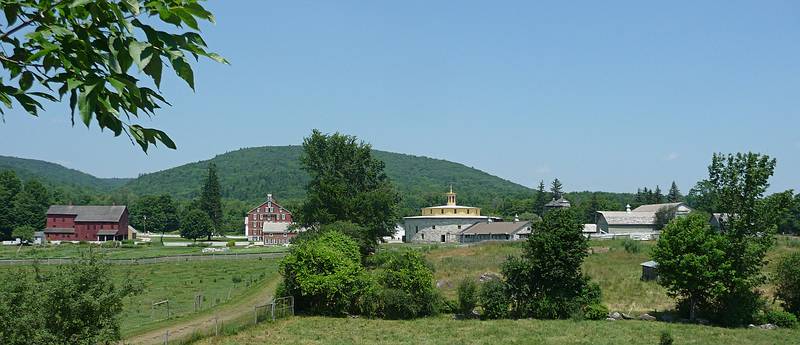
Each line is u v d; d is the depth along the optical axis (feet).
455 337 127.85
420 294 157.17
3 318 61.67
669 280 150.00
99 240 490.90
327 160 296.10
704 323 147.84
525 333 132.16
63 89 14.93
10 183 529.45
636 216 434.30
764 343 122.42
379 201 271.49
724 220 160.45
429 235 448.24
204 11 14.46
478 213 469.57
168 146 15.88
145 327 131.23
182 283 220.23
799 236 372.99
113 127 15.26
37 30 14.21
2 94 15.02
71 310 68.23
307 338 124.67
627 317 153.79
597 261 244.01
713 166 156.76
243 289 201.05
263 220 521.65
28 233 458.91
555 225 160.15
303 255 160.66
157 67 13.62
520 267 156.66
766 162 151.74
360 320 150.61
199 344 113.80
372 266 242.58
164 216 655.76
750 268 149.89
